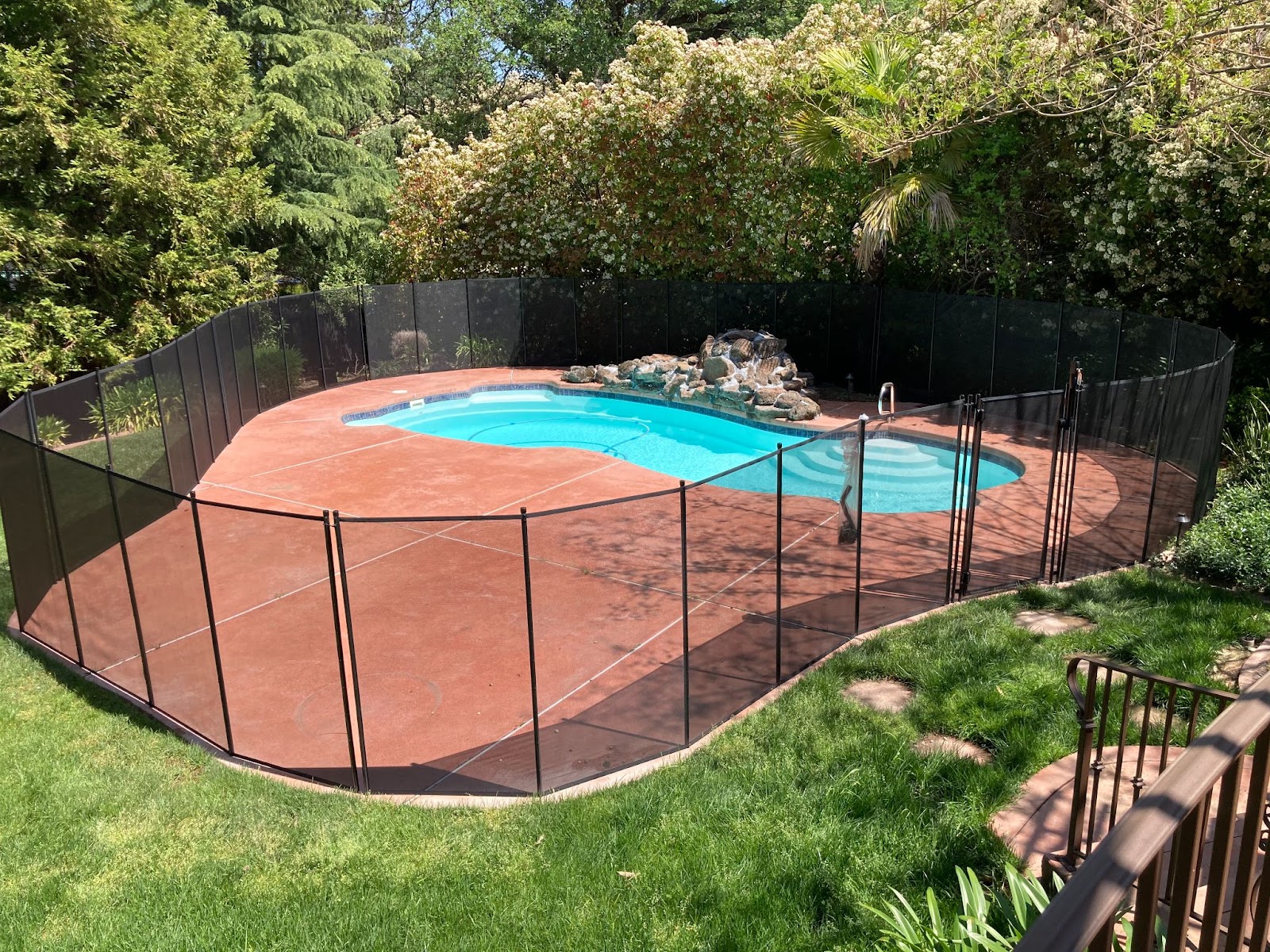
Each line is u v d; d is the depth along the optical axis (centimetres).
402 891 562
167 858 606
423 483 1429
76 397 1098
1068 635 820
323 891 565
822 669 805
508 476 1459
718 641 759
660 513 738
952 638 836
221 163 2186
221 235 2112
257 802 662
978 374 1742
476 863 584
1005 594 941
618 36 3675
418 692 775
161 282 1977
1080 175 1616
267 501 1359
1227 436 1296
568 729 716
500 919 532
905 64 1587
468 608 838
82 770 713
